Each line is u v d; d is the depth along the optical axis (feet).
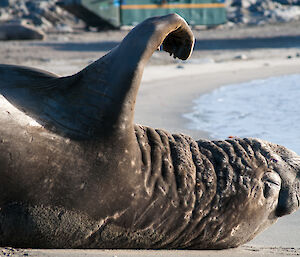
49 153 44.70
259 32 487.61
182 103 152.97
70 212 45.27
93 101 46.19
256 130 118.62
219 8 519.19
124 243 47.83
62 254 43.75
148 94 167.94
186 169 50.16
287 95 165.48
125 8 494.59
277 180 53.21
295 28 516.32
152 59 281.33
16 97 46.42
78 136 45.75
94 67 47.06
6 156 43.50
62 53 320.50
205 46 371.35
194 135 112.47
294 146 105.29
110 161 45.98
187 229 49.47
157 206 48.11
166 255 46.98
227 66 255.09
